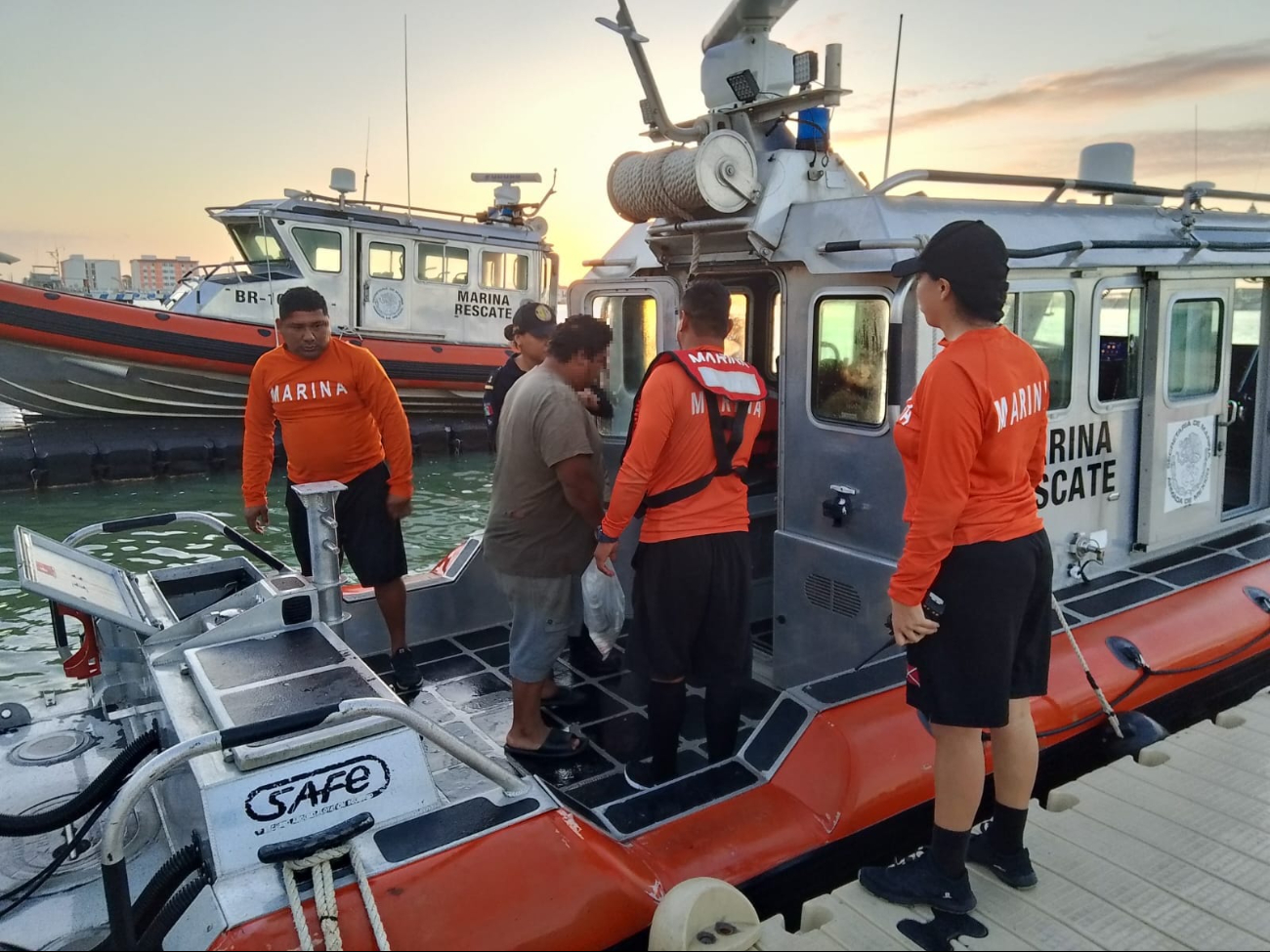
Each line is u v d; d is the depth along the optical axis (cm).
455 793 282
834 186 352
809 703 290
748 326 429
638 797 267
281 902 204
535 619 312
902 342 302
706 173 316
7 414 1736
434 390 1691
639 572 286
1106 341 386
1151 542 406
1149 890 239
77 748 353
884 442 318
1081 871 247
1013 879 239
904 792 275
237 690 255
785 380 354
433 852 220
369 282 1617
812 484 348
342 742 230
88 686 407
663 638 282
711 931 212
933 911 227
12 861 288
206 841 221
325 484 313
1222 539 447
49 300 1438
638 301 405
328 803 225
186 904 209
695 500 276
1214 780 297
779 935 219
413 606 431
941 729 221
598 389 405
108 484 1418
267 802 218
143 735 284
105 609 296
